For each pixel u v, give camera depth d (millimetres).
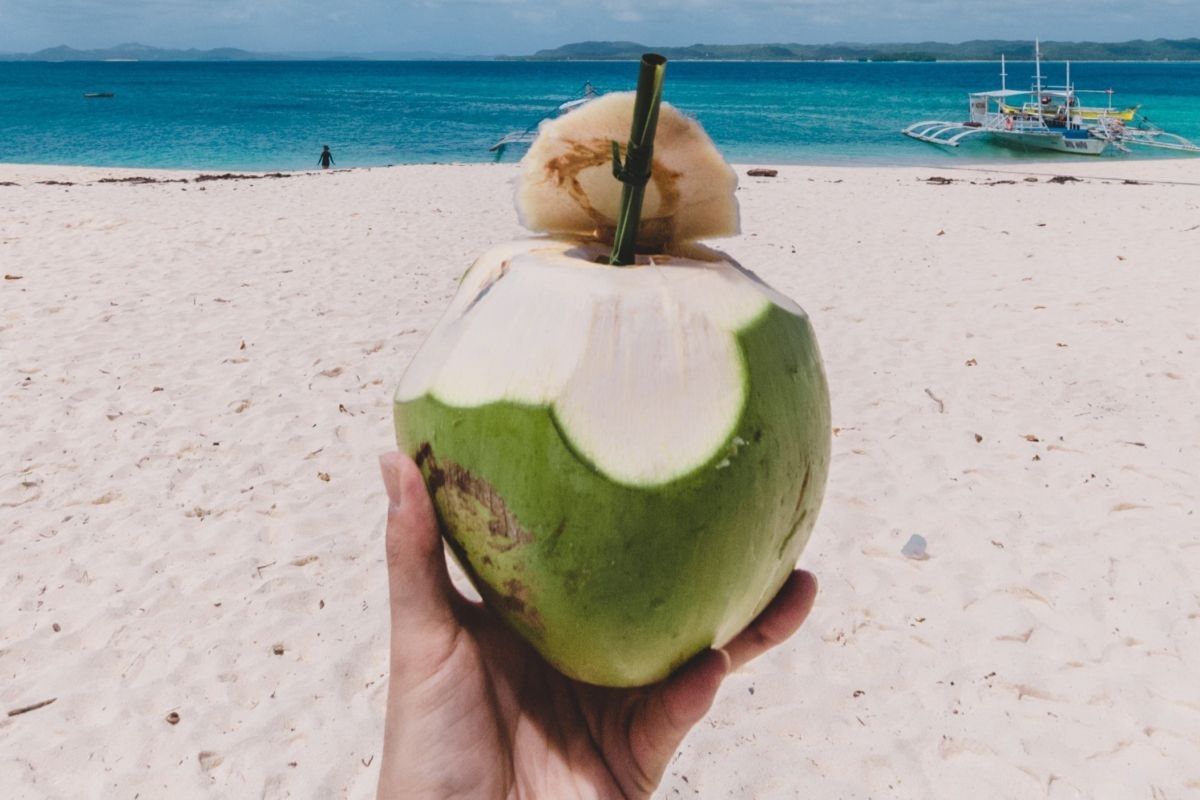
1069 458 5207
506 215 12133
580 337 1052
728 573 1087
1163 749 3199
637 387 1044
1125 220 11984
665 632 1107
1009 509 4680
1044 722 3328
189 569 4223
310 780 3102
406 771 1343
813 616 3871
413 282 8664
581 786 1465
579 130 1179
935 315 7758
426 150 30391
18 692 3486
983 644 3715
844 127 38156
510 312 1108
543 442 1031
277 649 3701
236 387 6148
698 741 3248
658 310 1074
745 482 1054
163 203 12883
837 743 3250
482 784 1379
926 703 3422
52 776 3119
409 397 1179
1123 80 107438
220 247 10023
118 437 5434
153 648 3713
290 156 28750
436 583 1271
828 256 9977
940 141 30797
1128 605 3926
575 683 1514
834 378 6418
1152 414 5742
